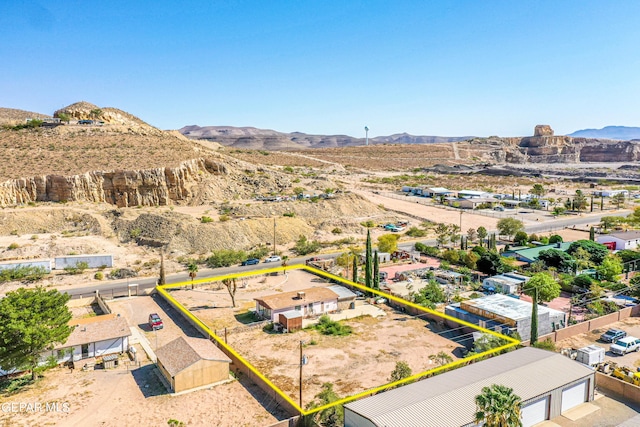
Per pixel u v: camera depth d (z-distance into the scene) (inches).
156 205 4407.0
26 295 1557.6
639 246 3243.1
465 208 5246.1
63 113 6692.9
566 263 2677.2
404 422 1092.5
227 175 5231.3
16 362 1466.5
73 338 1695.4
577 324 1836.9
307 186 5644.7
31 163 4441.4
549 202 5654.5
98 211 3956.7
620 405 1333.7
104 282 2657.5
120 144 5310.0
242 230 3587.6
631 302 2148.1
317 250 3422.7
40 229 3555.6
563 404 1295.5
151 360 1686.8
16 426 1254.9
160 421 1280.8
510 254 3048.7
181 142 5954.7
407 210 4960.6
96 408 1353.3
